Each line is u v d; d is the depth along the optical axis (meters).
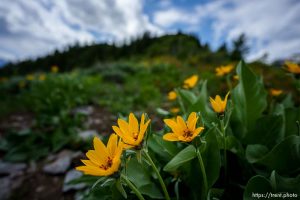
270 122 1.16
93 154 0.71
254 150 1.03
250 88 1.31
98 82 6.57
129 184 0.73
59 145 2.94
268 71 4.80
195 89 1.71
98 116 3.94
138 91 5.85
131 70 9.31
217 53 12.29
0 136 3.66
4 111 5.13
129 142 0.72
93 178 1.36
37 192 2.23
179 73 7.57
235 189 1.06
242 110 1.33
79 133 3.11
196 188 0.95
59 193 2.16
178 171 1.03
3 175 2.59
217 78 4.83
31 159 2.84
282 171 0.94
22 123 4.28
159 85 6.29
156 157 1.10
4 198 2.24
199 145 0.86
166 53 20.66
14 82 7.70
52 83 4.91
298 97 2.68
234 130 1.32
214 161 0.89
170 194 1.04
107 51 51.06
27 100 5.24
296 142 0.89
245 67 1.33
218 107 0.89
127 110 4.16
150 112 3.76
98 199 1.08
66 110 3.73
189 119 0.77
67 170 2.50
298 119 1.19
